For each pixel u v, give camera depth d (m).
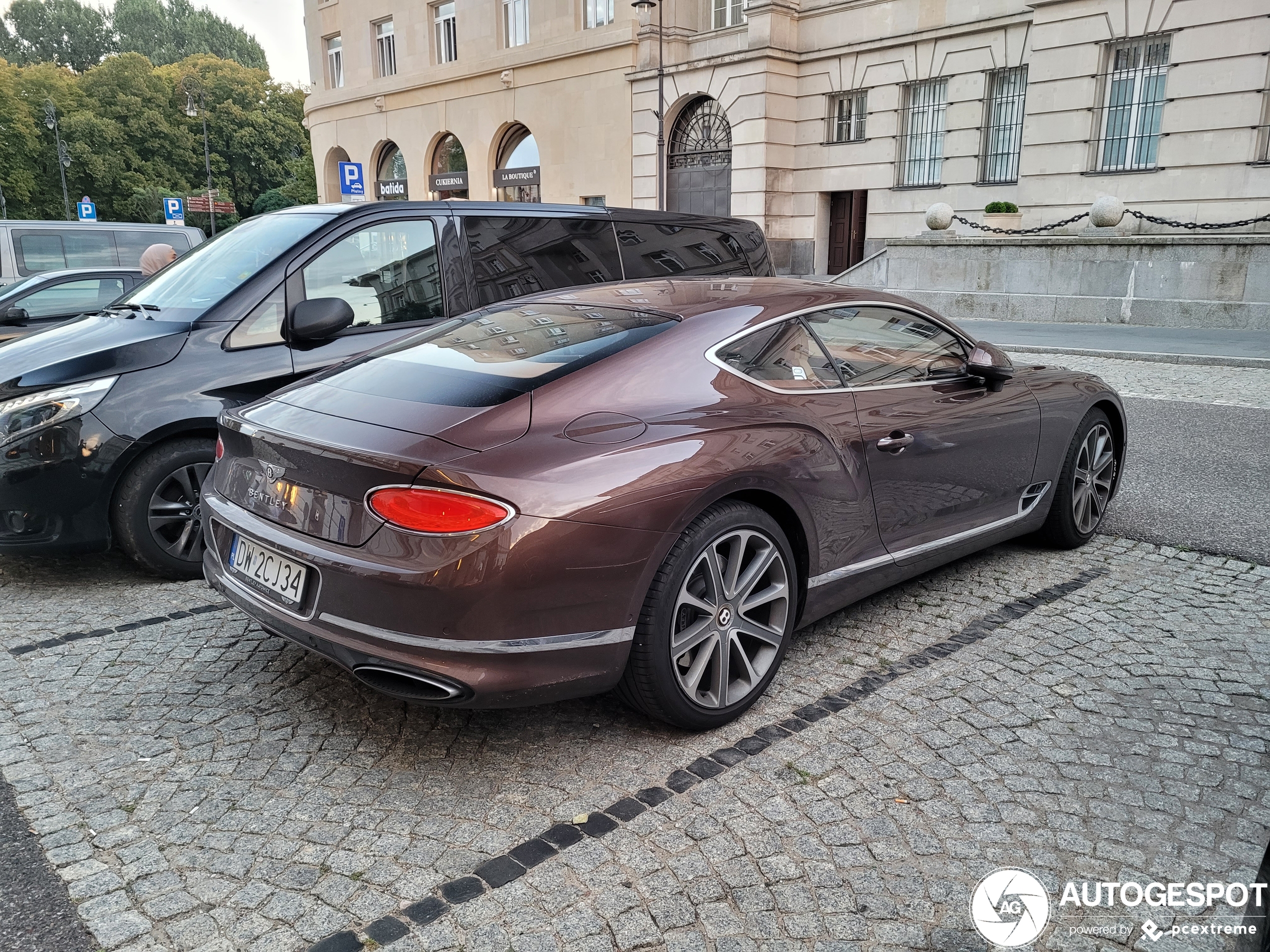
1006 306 16.19
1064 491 4.44
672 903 2.16
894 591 4.11
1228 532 4.87
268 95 100.12
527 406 2.70
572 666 2.59
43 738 2.93
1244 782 2.63
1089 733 2.89
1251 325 13.69
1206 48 16.69
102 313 4.86
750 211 24.53
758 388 3.09
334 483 2.61
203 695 3.22
